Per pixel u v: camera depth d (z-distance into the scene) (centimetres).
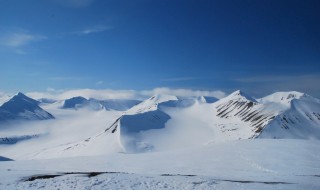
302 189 3266
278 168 4884
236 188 3253
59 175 3772
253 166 5138
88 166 5241
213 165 5303
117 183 3334
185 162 5666
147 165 5400
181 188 3209
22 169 4700
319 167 4966
